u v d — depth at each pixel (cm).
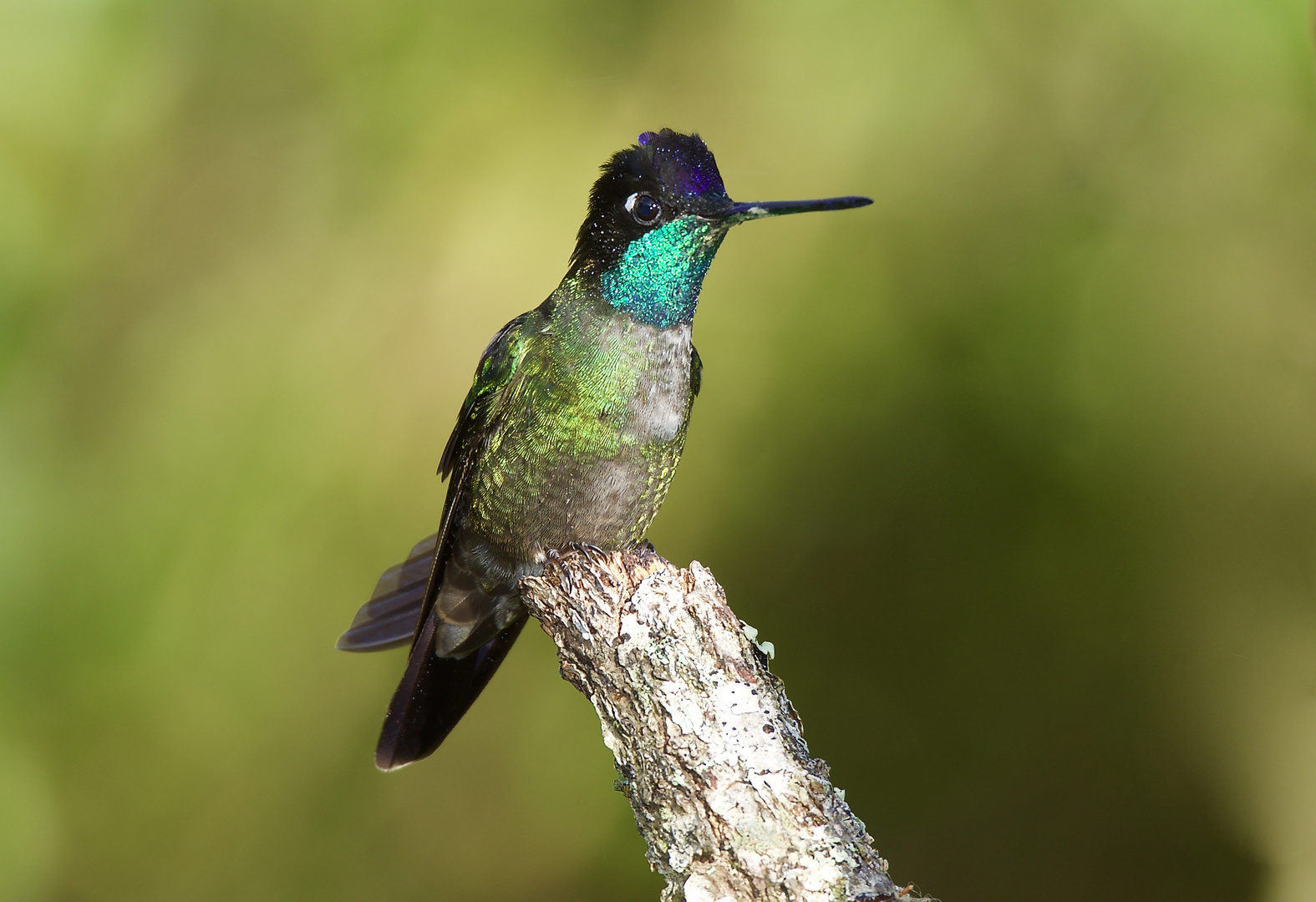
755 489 1055
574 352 663
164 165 1227
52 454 1146
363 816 1055
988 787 992
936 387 1054
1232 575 1002
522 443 674
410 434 1090
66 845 1040
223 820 1051
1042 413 1037
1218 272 1059
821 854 445
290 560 1080
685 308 671
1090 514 1020
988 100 1109
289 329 1148
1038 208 1084
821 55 1135
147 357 1170
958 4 1134
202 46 1239
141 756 1056
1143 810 980
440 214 1142
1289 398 1023
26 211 1195
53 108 1219
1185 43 1095
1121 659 1001
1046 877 973
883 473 1043
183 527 1097
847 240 1086
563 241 1108
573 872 1037
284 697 1063
